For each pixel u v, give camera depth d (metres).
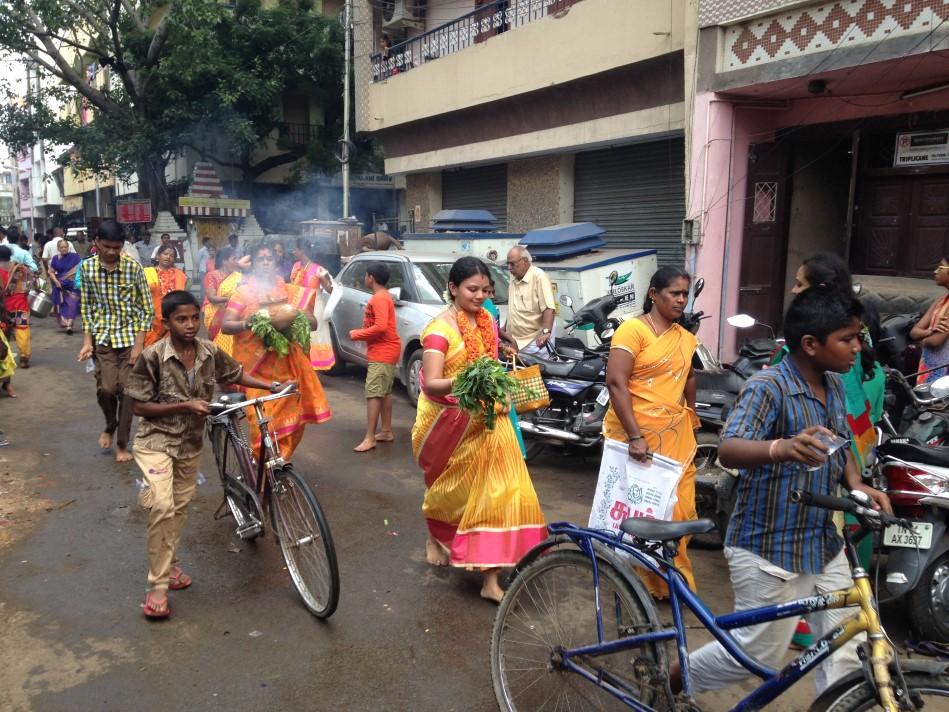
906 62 7.17
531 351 6.77
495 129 13.91
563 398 6.05
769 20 8.06
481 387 3.63
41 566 4.40
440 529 4.23
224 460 4.77
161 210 22.25
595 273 8.74
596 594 2.68
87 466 6.21
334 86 22.58
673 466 3.58
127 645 3.59
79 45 20.06
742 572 2.59
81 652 3.52
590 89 11.49
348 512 5.30
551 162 13.48
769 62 8.09
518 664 2.98
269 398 4.05
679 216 11.34
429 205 17.08
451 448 4.00
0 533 4.86
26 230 56.50
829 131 9.16
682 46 9.59
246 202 21.86
